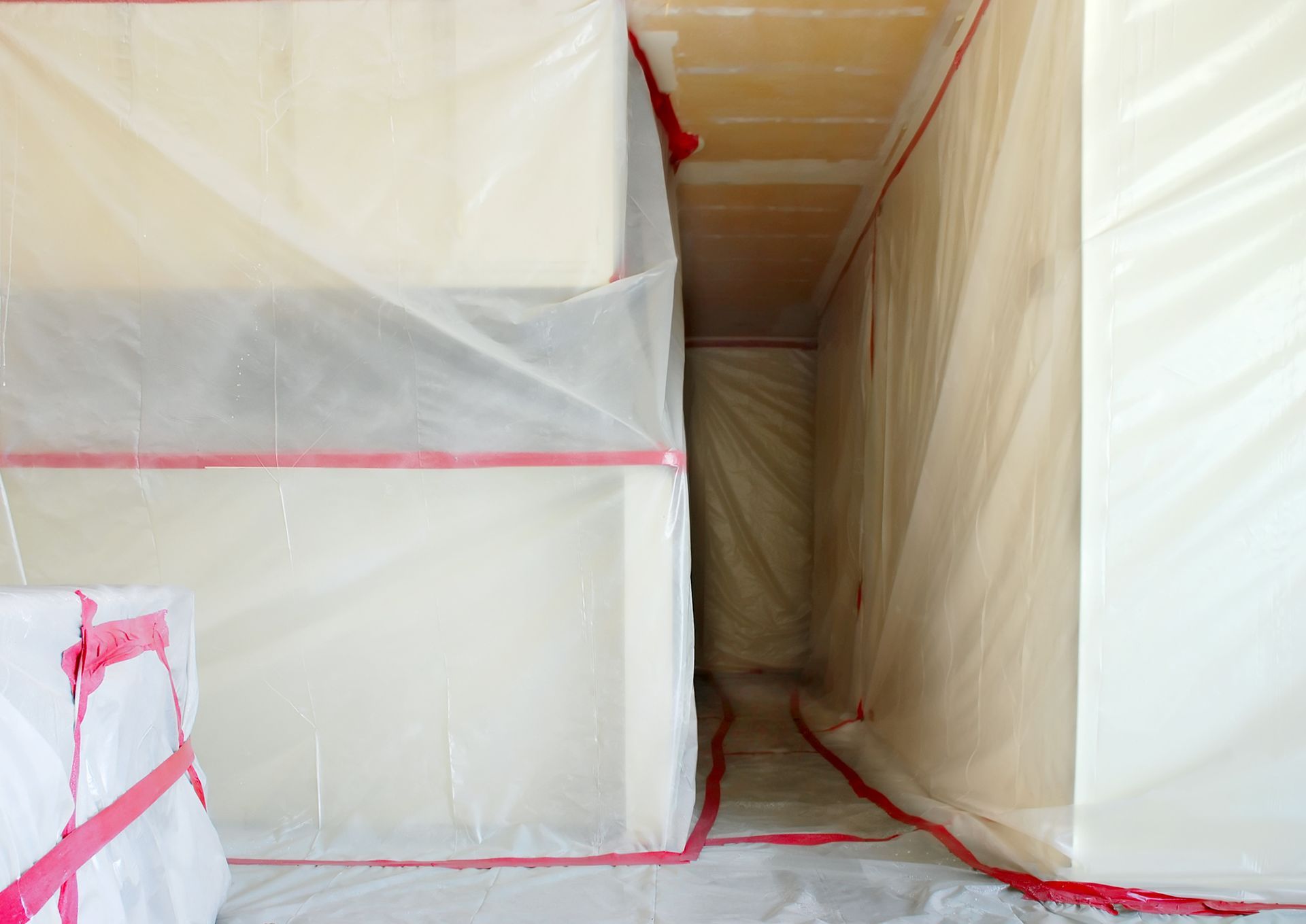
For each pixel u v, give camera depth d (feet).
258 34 6.03
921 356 8.48
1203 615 5.12
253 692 6.07
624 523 6.09
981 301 6.56
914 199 8.83
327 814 6.08
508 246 6.06
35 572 5.98
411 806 6.10
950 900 5.21
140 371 5.97
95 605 3.89
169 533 6.03
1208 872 5.12
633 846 6.03
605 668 6.10
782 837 6.40
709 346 16.35
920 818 6.90
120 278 5.96
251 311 5.98
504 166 6.07
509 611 6.10
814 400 16.17
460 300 6.03
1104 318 5.10
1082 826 5.15
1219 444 5.10
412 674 6.10
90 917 3.70
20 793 3.34
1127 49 5.11
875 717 9.85
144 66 6.00
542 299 6.07
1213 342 5.10
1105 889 5.13
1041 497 5.49
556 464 6.04
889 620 8.96
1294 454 5.09
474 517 6.08
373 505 6.07
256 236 5.98
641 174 6.90
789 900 5.24
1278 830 5.10
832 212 10.98
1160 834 5.15
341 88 6.03
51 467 5.97
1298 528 5.10
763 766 9.03
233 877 5.60
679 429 6.70
